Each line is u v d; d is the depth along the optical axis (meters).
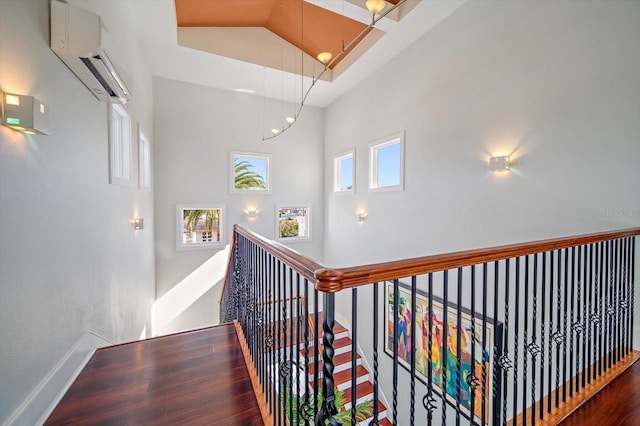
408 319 3.95
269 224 6.05
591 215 2.25
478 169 3.12
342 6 3.29
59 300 1.60
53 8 1.54
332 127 6.21
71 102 1.77
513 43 2.76
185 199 5.29
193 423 1.46
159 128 5.05
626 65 2.06
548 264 2.53
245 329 2.23
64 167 1.68
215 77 5.07
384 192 4.63
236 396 1.66
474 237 3.18
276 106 6.07
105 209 2.33
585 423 1.51
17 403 1.24
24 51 1.33
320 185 6.56
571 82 2.35
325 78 5.19
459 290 1.18
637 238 2.08
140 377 1.81
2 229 1.17
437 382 3.49
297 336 1.24
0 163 1.17
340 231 5.94
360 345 5.00
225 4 3.89
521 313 2.75
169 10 3.28
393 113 4.40
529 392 2.63
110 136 2.45
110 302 2.44
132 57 3.37
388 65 4.50
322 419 0.92
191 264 5.36
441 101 3.57
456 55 3.35
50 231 1.52
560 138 2.43
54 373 1.54
